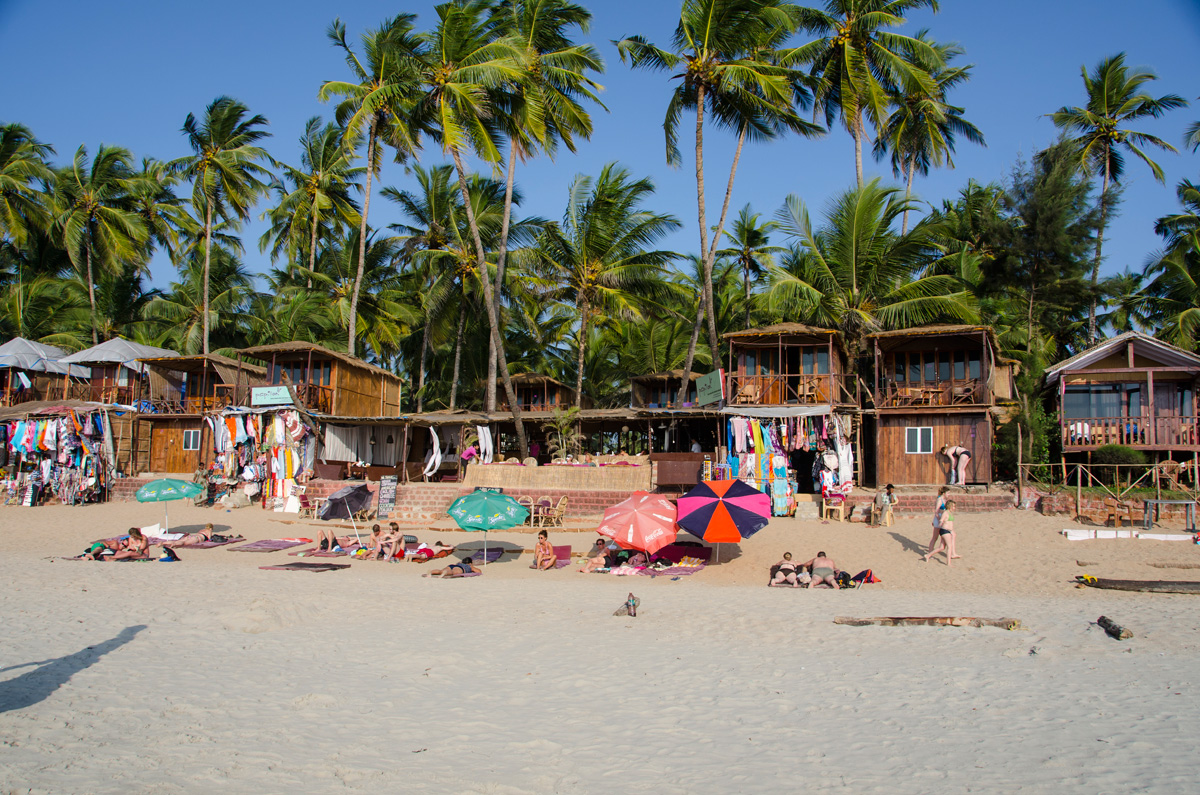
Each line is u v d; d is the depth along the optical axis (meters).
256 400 27.92
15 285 39.69
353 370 32.53
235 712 7.61
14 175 36.84
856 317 25.48
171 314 41.22
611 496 23.58
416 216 36.75
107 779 5.85
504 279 34.41
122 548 19.00
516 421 28.27
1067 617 12.07
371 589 14.95
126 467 31.89
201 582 15.14
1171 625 11.29
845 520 21.67
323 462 27.80
